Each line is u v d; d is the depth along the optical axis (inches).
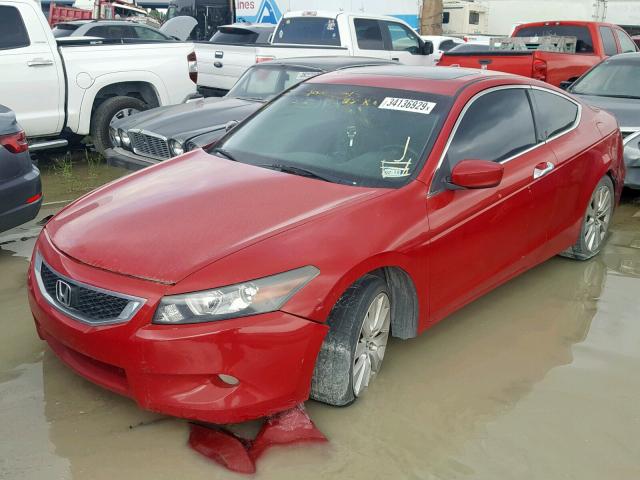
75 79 331.9
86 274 122.2
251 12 805.9
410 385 146.3
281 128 175.2
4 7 307.9
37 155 370.6
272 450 122.6
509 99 183.0
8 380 141.9
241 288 116.2
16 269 202.8
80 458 119.0
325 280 122.2
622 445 129.3
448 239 150.1
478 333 171.6
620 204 295.1
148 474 115.7
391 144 158.4
